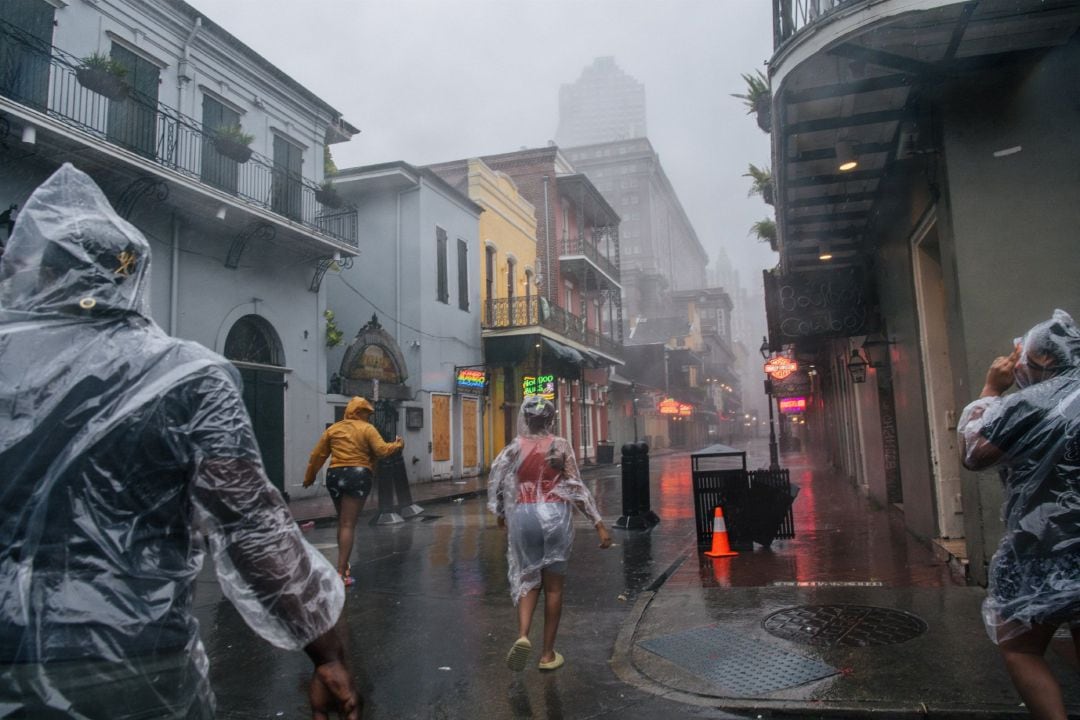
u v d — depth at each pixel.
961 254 5.43
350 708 1.56
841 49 5.34
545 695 3.91
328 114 17.38
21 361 1.36
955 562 6.36
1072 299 5.21
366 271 21.42
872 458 12.09
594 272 33.28
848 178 7.86
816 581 6.21
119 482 1.34
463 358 23.45
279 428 15.37
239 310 14.62
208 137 13.32
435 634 5.11
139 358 1.43
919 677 3.78
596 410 35.97
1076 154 5.28
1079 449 2.43
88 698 1.25
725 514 8.06
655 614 5.36
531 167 31.75
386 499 11.91
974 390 5.32
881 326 10.00
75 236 1.45
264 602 1.46
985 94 5.50
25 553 1.27
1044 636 2.55
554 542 4.30
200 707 1.44
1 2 10.45
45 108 10.49
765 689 3.78
